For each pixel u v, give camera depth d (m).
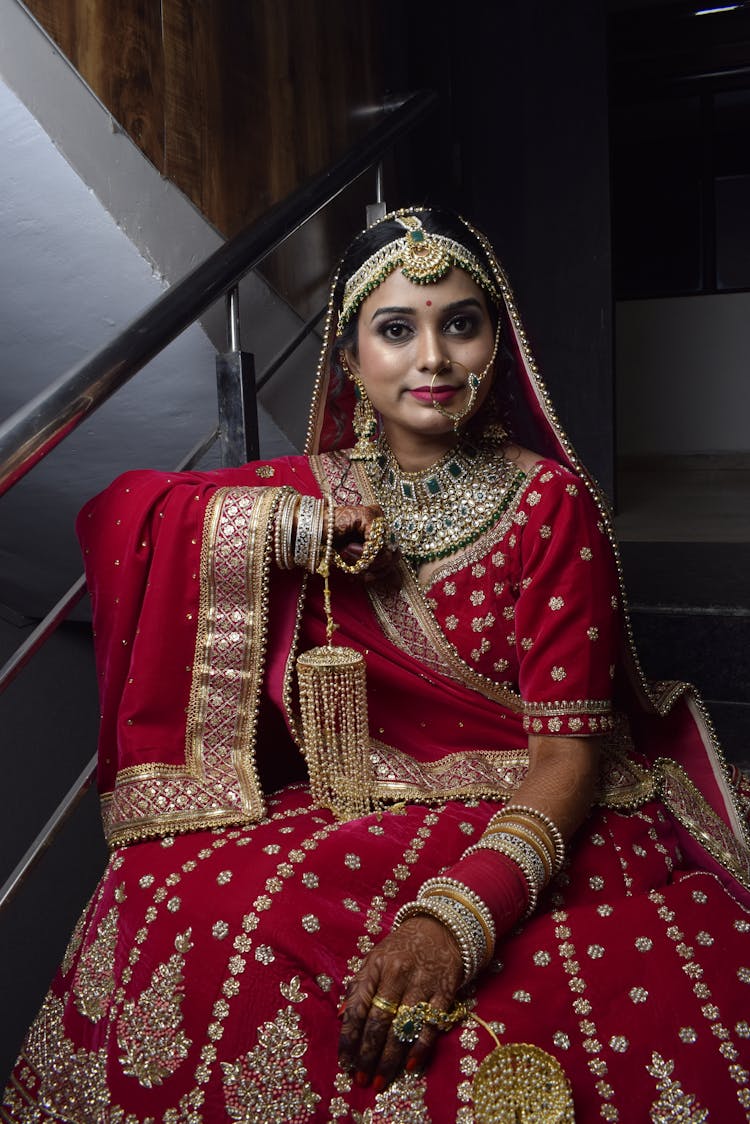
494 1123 1.15
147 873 1.42
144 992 1.29
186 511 1.55
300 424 2.85
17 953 3.01
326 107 3.25
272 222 2.33
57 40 2.01
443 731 1.62
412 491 1.62
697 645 2.96
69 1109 1.33
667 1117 1.19
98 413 2.53
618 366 9.70
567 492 1.55
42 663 3.41
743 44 8.04
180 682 1.56
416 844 1.42
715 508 6.04
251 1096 1.22
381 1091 1.19
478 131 5.26
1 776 3.15
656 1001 1.26
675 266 9.66
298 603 1.58
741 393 9.43
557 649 1.49
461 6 5.05
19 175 2.04
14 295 2.28
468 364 1.55
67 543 3.05
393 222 1.57
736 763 2.60
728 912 1.40
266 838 1.43
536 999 1.26
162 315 1.96
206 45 2.54
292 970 1.27
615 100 8.99
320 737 1.51
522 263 5.39
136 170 2.22
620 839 1.54
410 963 1.20
